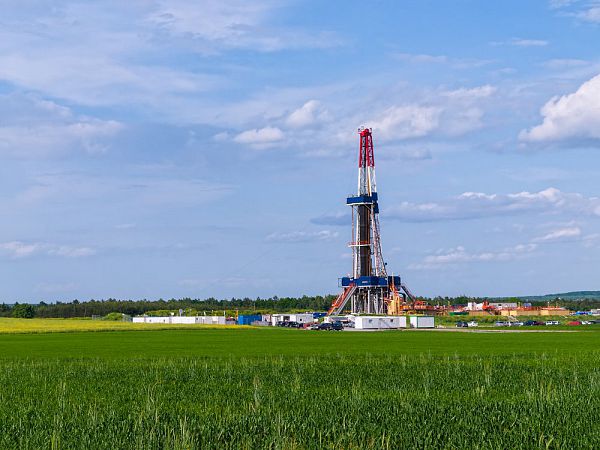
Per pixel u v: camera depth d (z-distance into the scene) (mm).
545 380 44062
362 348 88062
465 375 47469
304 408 30469
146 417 26734
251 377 47500
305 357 69812
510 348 86438
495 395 37031
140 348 90750
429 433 23625
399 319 190625
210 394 37562
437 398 34719
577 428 25141
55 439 22953
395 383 42719
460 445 22469
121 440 23297
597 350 80875
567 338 116688
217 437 23672
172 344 101625
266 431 24438
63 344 102500
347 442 23000
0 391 39969
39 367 57781
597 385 39031
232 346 95062
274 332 160000
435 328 190375
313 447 22438
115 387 41812
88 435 23891
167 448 21969
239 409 31531
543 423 26062
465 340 110562
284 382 43562
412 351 80500
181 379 46938
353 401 31719
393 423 26109
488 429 24938
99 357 72812
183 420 27156
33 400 36062
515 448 22266
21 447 22625
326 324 183750
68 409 31078
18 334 147750
